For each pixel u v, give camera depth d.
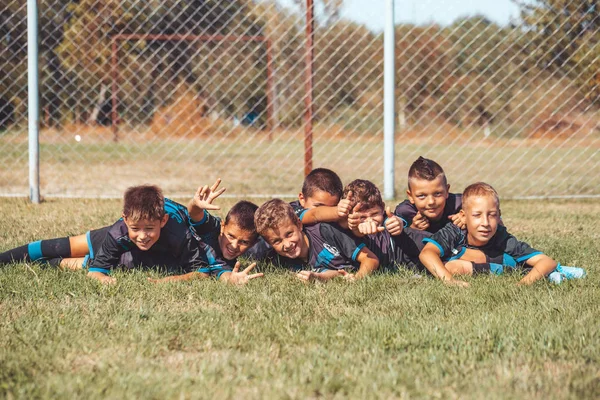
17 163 10.54
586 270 3.76
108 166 10.52
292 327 2.65
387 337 2.50
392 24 6.83
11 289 3.20
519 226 5.45
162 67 18.05
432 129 17.09
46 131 15.30
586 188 8.52
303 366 2.22
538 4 8.88
